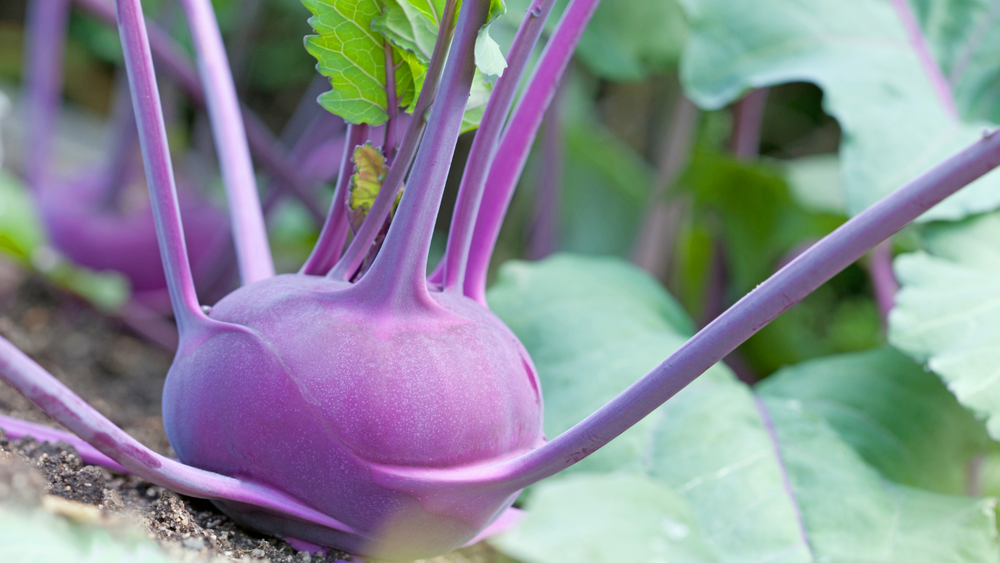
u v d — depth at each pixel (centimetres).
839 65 90
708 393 77
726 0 97
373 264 66
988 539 71
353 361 66
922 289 77
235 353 67
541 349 80
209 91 75
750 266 132
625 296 90
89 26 226
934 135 85
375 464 66
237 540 68
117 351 124
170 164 68
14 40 276
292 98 271
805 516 73
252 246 73
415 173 66
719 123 154
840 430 77
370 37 68
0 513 62
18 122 211
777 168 118
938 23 95
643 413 65
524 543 62
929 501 74
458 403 66
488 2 65
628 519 63
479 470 66
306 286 68
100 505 66
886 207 63
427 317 67
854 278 197
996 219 82
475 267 71
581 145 183
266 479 67
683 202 153
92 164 195
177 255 68
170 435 68
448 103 65
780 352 127
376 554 68
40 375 63
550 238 138
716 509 73
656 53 128
